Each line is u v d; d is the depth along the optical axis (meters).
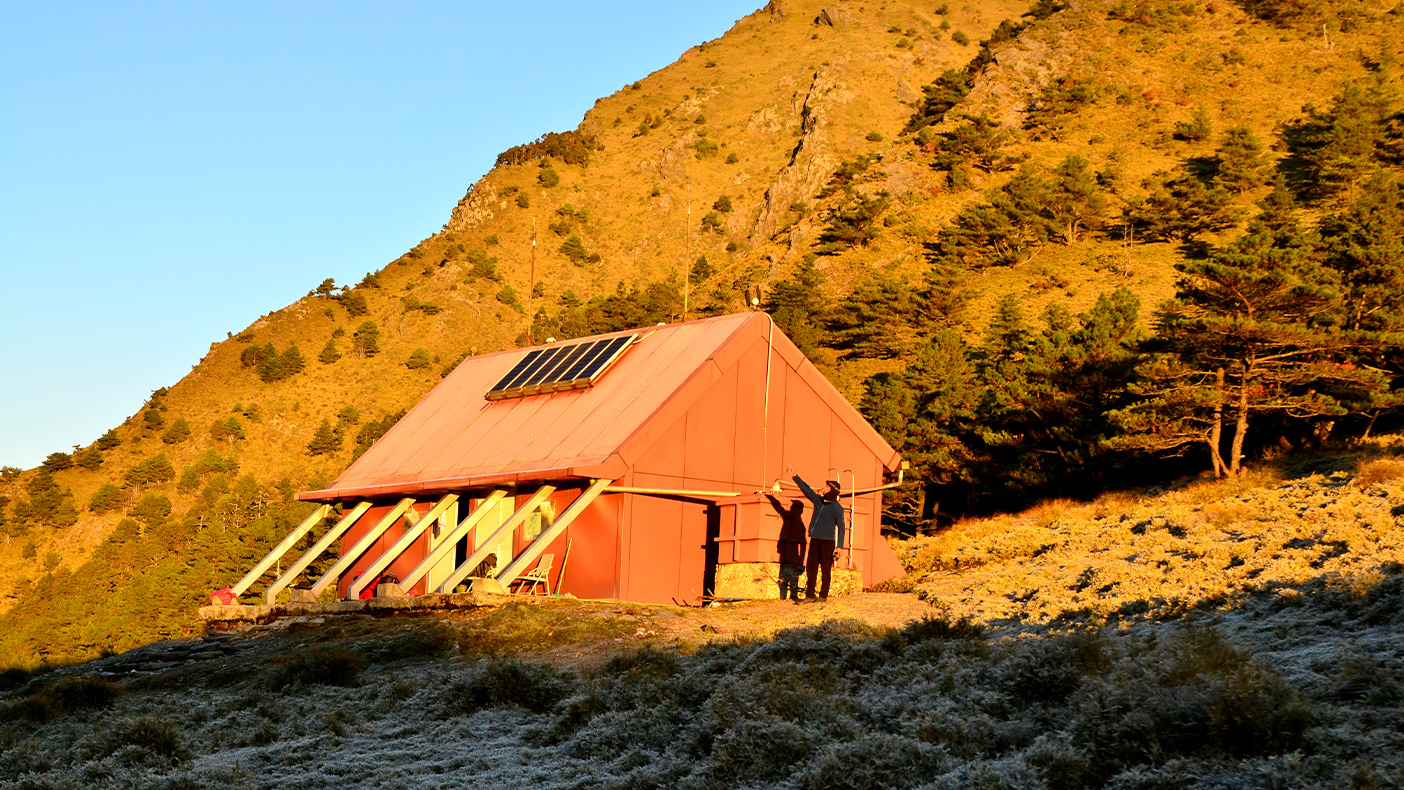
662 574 22.45
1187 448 35.88
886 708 10.18
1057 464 38.28
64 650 61.16
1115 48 149.38
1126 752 7.44
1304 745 7.00
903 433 41.22
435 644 17.97
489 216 176.25
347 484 29.02
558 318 139.38
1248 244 33.78
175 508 106.50
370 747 12.01
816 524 20.31
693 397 23.02
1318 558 15.26
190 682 18.41
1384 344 31.45
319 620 22.39
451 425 29.05
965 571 23.27
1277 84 131.75
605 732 10.98
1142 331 41.00
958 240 101.19
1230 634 11.59
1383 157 95.44
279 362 130.38
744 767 8.81
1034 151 125.19
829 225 120.00
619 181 193.00
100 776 10.98
